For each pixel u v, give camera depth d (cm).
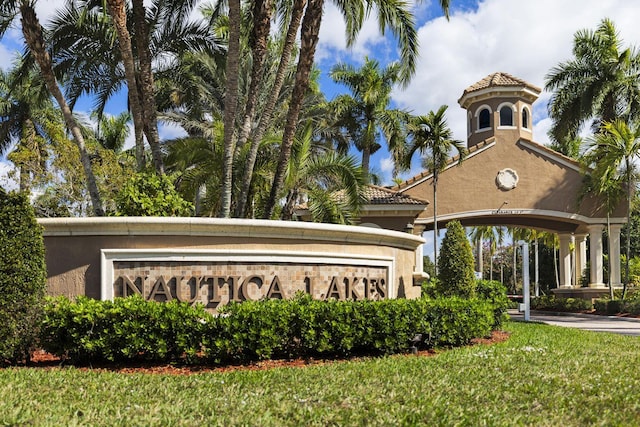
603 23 3375
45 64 1414
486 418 605
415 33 1659
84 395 681
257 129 1472
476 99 3272
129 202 1191
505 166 3094
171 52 1927
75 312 852
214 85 3000
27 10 1397
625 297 2964
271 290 1128
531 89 3209
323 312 952
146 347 864
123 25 1418
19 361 870
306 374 823
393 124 3719
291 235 1161
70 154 2164
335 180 1673
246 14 1816
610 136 2977
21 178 2181
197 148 1680
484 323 1205
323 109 3662
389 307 1005
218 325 885
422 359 963
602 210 3144
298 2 1511
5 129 3538
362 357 991
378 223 2723
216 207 1733
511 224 3328
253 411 619
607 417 614
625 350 1222
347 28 1697
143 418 582
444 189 3038
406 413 614
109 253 1059
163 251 1070
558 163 3122
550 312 3272
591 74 3375
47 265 1066
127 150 3550
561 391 739
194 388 733
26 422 553
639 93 3253
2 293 826
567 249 3512
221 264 1099
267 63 3030
